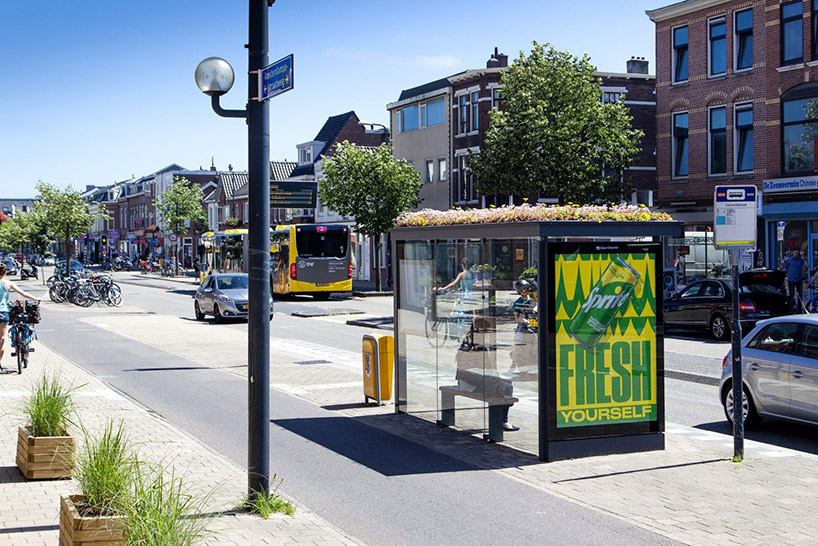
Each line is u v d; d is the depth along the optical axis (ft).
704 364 55.31
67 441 25.50
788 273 88.43
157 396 44.27
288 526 21.31
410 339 37.68
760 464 28.81
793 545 20.80
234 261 158.51
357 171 139.33
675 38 113.60
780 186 99.14
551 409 29.32
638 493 25.46
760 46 102.68
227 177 288.10
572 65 108.17
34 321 50.34
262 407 22.85
